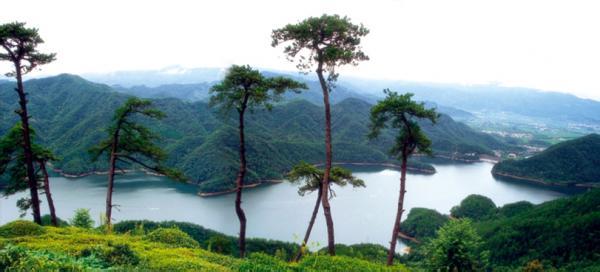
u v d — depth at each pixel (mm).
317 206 23953
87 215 31547
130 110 25750
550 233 77688
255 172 164500
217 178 147000
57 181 143500
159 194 133250
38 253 11406
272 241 62594
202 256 15695
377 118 23391
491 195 159500
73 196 122125
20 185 26516
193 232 58594
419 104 22469
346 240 98625
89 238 16578
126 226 53781
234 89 20516
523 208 107062
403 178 23984
